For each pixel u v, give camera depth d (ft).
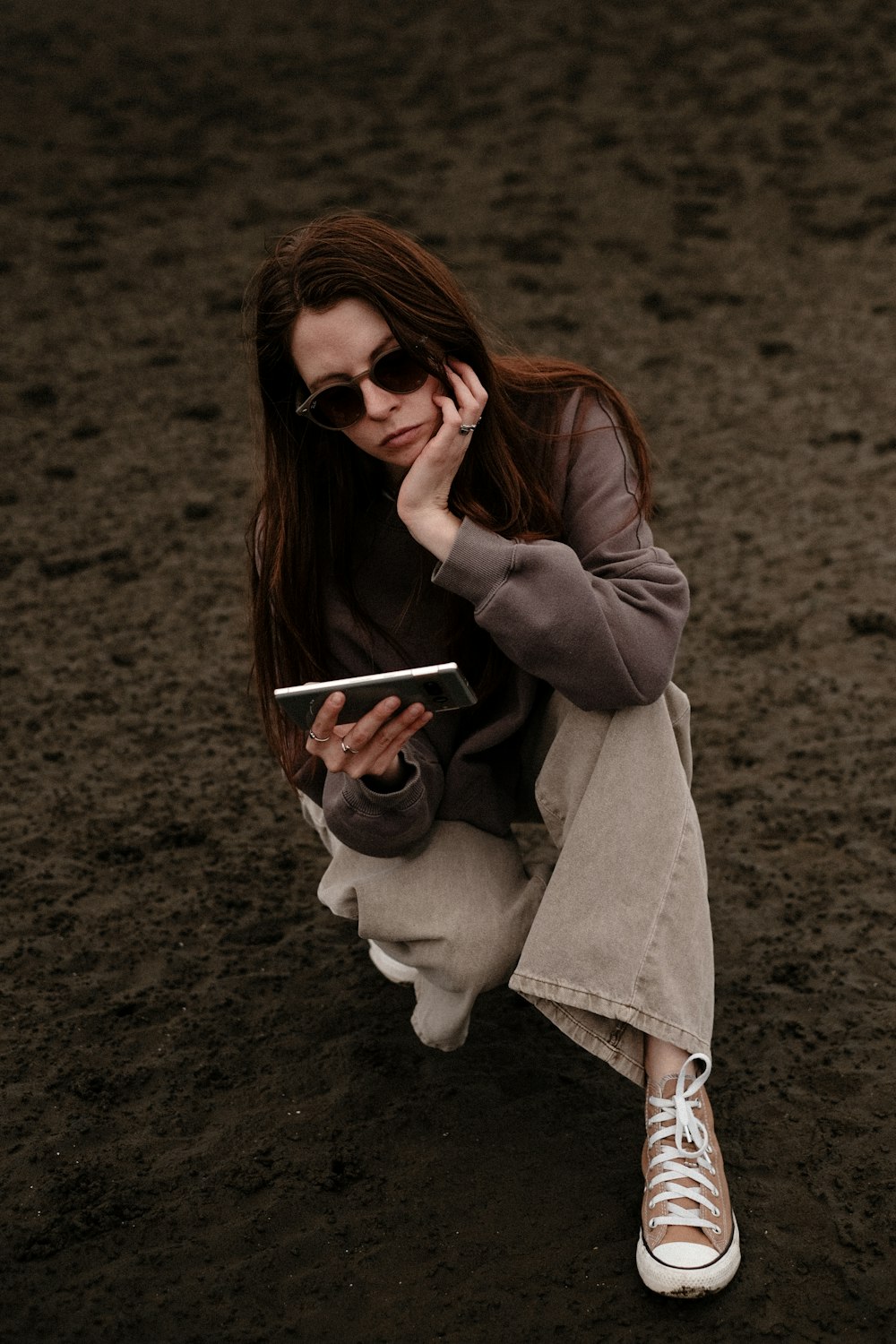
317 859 8.61
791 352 16.46
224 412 16.08
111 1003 7.37
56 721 10.34
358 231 5.20
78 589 12.39
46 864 8.63
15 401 16.66
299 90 29.17
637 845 5.52
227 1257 5.76
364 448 5.43
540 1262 5.63
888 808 8.65
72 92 29.73
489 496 5.62
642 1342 5.24
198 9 36.09
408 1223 5.87
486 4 34.58
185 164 25.11
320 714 5.25
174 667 11.05
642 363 16.49
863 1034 6.81
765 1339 5.23
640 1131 6.30
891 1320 5.27
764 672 10.41
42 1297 5.62
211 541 13.17
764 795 8.93
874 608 11.09
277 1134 6.41
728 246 19.89
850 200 21.09
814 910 7.79
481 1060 6.82
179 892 8.30
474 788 6.00
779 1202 5.84
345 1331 5.39
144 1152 6.36
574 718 5.68
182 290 19.76
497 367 5.74
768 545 12.34
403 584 5.96
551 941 5.58
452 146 25.09
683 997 5.51
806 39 29.01
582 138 24.95
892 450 13.89
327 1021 7.17
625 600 5.43
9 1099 6.71
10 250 21.68
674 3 32.83
